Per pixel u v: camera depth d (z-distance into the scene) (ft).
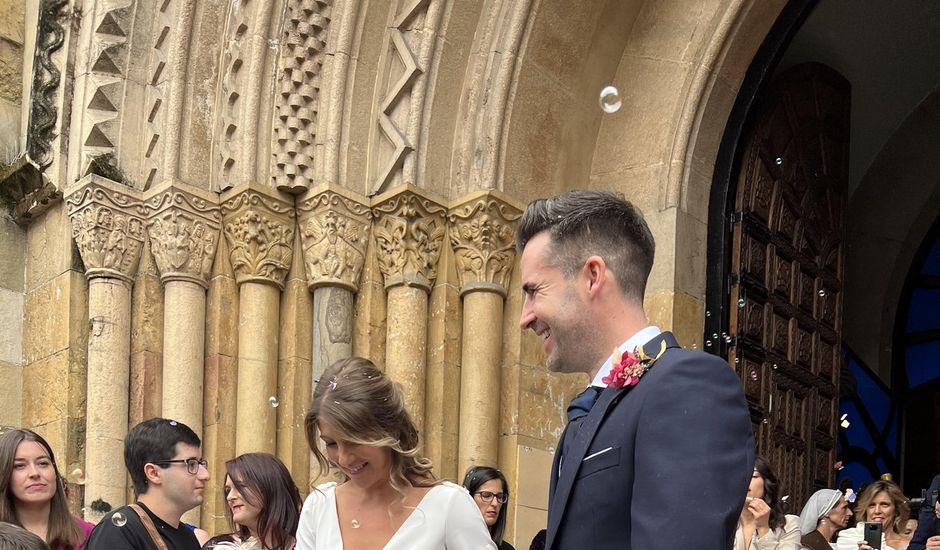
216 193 20.56
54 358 20.56
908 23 29.50
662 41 21.97
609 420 6.07
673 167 21.44
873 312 35.19
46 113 21.57
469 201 20.26
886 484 18.99
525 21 20.65
